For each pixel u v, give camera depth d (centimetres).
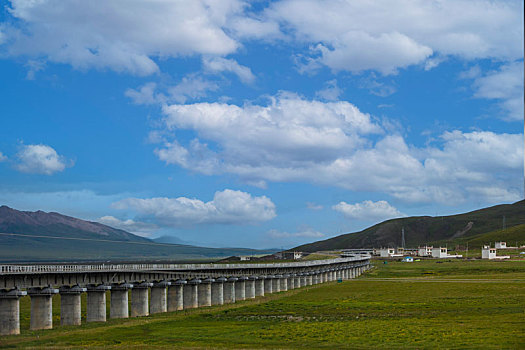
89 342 8456
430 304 12938
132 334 9294
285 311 12706
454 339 8075
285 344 8188
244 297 16650
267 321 10931
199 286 14900
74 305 10662
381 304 13400
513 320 9756
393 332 8888
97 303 11200
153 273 13038
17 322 9581
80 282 10931
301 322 10612
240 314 12306
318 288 19850
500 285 16625
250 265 17138
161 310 13088
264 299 16288
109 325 10469
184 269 14075
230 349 7694
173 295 13762
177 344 8269
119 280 11919
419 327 9312
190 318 11631
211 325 10419
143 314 12431
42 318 10088
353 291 17562
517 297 13475
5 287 9550
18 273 9562
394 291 16612
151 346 8012
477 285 16938
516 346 7425
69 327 10219
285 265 19325
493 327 9038
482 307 11981
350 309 12662
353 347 7806
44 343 8400
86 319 11325
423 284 18450
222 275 15675
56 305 14388
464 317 10456
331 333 9000
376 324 9881
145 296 12519
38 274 10081
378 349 7606
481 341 7844
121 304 11856
